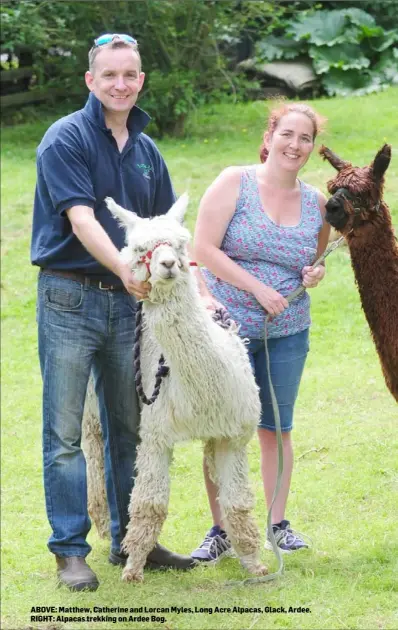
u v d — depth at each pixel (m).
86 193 5.04
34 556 6.00
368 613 4.67
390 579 4.96
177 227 4.59
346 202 5.08
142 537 5.12
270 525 5.23
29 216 12.80
